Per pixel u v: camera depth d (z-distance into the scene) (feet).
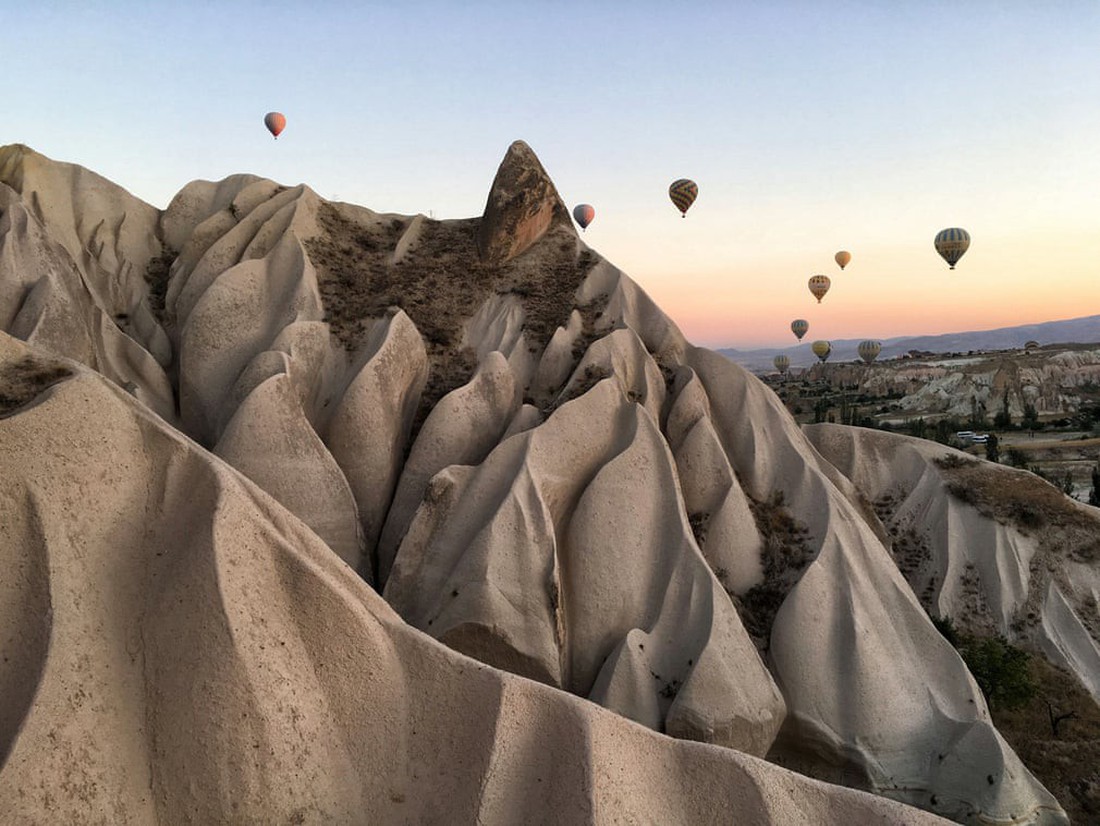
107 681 34.35
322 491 62.18
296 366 68.39
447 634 56.59
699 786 38.34
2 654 33.24
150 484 39.88
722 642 55.88
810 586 61.52
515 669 56.59
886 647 60.13
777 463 73.97
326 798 35.96
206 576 36.22
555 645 56.54
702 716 52.60
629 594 60.29
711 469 69.87
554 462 64.54
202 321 73.87
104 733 33.19
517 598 57.11
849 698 57.52
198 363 73.15
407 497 67.36
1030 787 54.13
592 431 67.56
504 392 73.82
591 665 58.54
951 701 59.16
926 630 61.72
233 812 33.83
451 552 60.59
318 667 38.14
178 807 33.55
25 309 64.44
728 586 64.69
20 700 31.96
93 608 35.58
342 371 74.23
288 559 38.75
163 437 40.50
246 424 61.36
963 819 53.36
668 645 57.52
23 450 36.35
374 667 38.78
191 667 35.12
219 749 34.24
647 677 55.47
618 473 64.28
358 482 67.36
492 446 71.05
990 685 67.36
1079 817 58.23
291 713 36.09
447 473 62.95
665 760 38.99
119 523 38.34
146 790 33.50
